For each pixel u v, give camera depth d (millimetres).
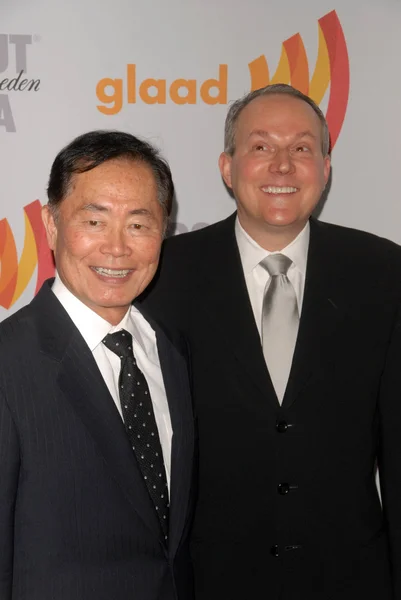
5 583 1249
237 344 1777
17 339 1325
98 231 1363
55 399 1299
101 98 2246
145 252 1395
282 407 1752
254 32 2268
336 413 1781
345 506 1791
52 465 1271
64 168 1365
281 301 1815
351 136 2328
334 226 2021
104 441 1310
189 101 2275
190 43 2252
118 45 2229
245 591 1775
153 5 2223
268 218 1780
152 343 1590
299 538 1771
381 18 2293
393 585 1849
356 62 2307
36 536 1266
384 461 1855
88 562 1293
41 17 2195
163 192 1431
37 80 2217
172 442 1480
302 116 1819
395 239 2363
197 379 1800
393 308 1841
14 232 2273
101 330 1436
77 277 1394
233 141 1891
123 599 1308
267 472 1761
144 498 1337
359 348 1804
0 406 1249
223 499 1791
